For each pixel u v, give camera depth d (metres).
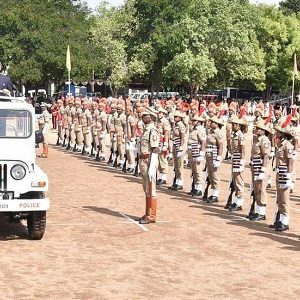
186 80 50.12
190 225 12.03
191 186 16.86
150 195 12.09
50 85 53.75
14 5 45.78
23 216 10.49
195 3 51.25
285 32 59.09
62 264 9.09
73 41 47.03
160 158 17.34
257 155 12.70
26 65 44.78
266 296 7.91
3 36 44.84
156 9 51.00
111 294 7.79
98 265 9.08
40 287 8.00
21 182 10.38
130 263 9.23
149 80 56.09
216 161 14.56
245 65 52.69
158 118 17.11
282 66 59.34
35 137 10.87
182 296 7.79
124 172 19.89
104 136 23.00
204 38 49.75
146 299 7.64
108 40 55.16
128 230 11.46
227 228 11.88
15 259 9.30
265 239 11.05
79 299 7.57
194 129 15.60
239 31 51.03
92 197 14.98
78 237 10.82
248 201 15.00
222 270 9.02
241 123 13.67
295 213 13.79
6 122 10.72
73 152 25.92
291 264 9.45
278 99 64.25
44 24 45.31
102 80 62.53
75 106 26.31
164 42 49.88
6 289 7.89
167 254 9.82
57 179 17.98
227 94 64.88
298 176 19.97
